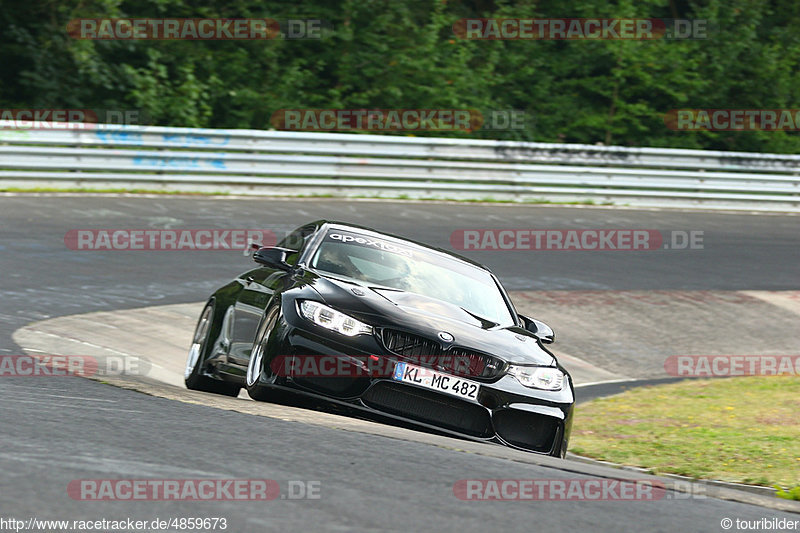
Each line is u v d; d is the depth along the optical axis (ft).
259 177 212.64
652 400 117.91
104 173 198.70
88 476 43.32
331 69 334.03
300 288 71.72
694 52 372.58
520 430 69.67
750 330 157.58
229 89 310.24
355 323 68.33
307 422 61.52
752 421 107.86
